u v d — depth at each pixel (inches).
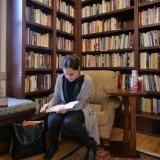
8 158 71.1
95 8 120.0
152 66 101.0
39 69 100.1
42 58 103.5
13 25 92.3
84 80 75.9
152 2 98.0
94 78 101.1
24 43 90.1
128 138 78.7
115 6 111.7
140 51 106.2
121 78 111.7
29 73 99.4
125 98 78.4
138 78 85.0
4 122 70.1
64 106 70.0
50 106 76.0
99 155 73.0
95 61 121.0
